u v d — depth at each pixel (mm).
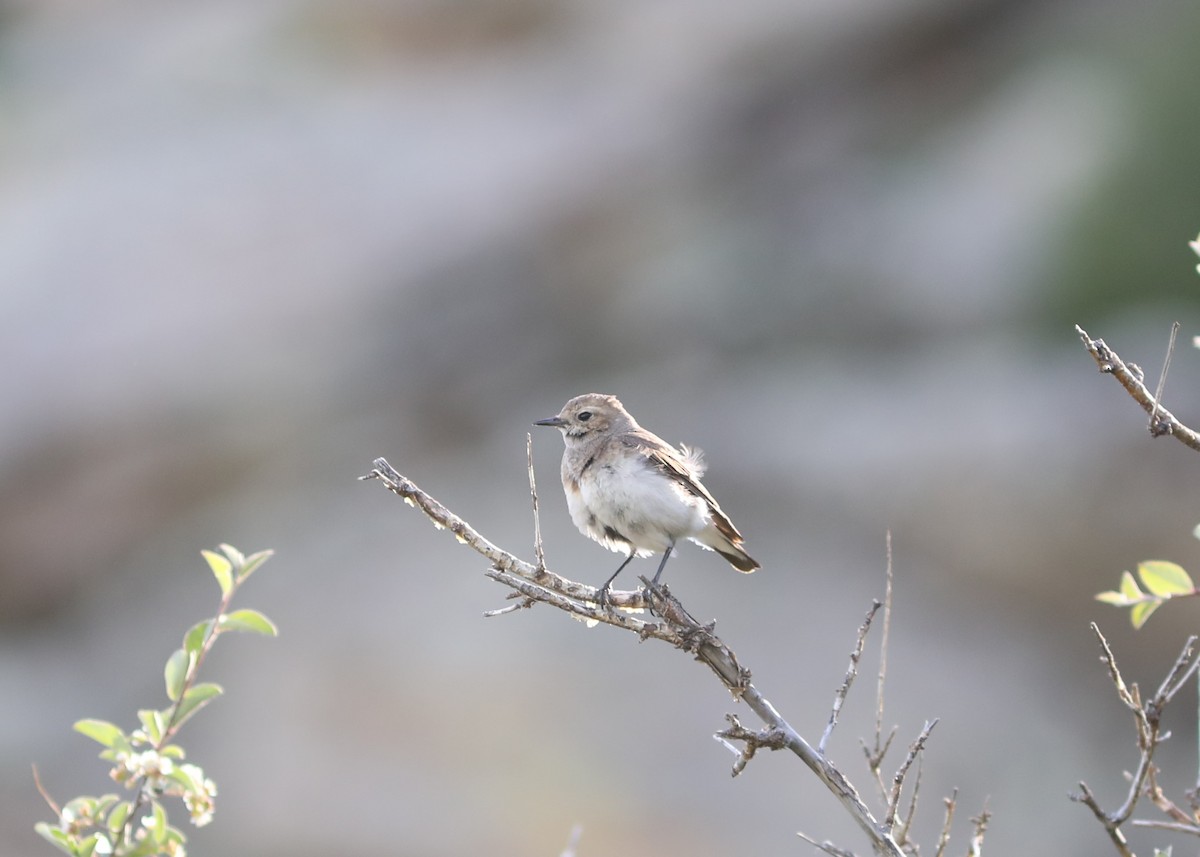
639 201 25406
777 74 26109
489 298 24359
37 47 29531
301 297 23891
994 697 15953
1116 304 21969
